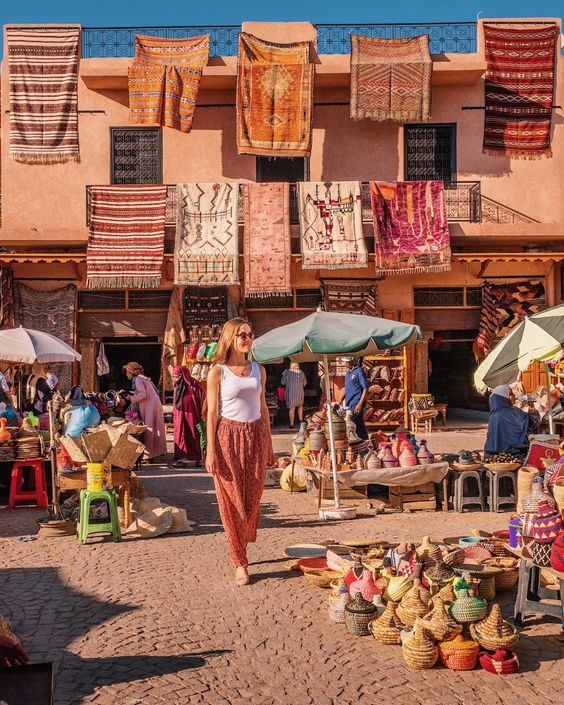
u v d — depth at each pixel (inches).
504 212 752.3
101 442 307.1
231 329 245.4
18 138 727.1
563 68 749.9
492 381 343.0
